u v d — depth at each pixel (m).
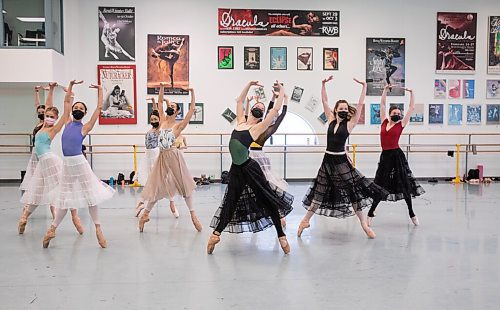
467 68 10.63
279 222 4.29
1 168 10.17
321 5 10.38
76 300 3.11
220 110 10.27
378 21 10.49
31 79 8.50
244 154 4.22
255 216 4.34
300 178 10.46
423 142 10.61
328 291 3.28
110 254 4.25
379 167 5.55
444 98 10.62
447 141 10.62
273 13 10.30
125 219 5.93
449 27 10.61
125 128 10.10
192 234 5.07
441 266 3.87
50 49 8.51
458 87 10.62
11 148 10.16
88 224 5.62
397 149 5.48
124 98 10.08
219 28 10.21
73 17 9.75
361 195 4.84
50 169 4.96
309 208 4.98
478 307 2.99
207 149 10.27
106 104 10.05
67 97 4.90
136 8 10.05
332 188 4.86
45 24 8.52
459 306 3.01
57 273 3.69
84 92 10.02
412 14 10.54
